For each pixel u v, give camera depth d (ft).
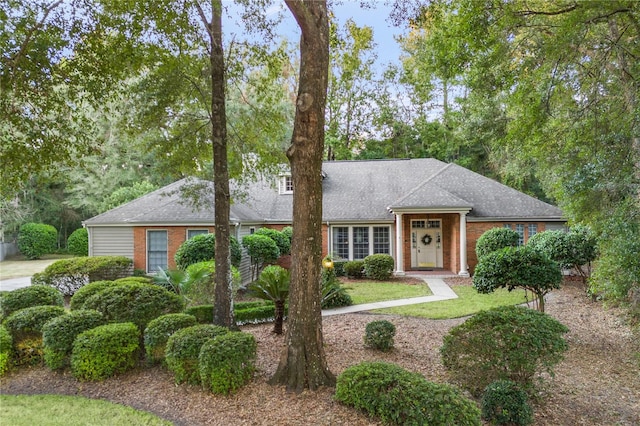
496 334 16.52
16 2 18.67
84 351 19.99
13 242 102.63
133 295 24.25
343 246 60.59
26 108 21.83
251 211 61.00
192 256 43.37
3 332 21.70
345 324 30.17
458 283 49.34
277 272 27.20
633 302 29.50
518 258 26.22
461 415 12.92
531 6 28.68
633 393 18.10
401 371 15.21
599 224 26.68
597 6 24.07
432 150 95.30
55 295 29.01
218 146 27.58
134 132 30.83
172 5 22.57
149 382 19.72
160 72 27.09
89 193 92.43
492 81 30.55
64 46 20.61
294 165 17.87
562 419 15.49
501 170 70.64
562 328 17.08
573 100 31.40
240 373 17.71
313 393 16.65
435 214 60.64
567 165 30.19
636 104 25.26
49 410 17.02
